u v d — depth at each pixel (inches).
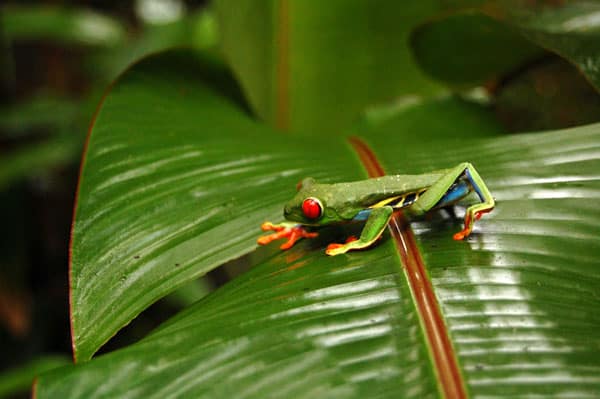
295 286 20.4
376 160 22.5
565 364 19.1
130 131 22.6
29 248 42.7
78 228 21.5
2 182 34.3
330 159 22.7
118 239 21.4
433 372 19.1
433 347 19.3
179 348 19.8
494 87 26.6
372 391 19.1
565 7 26.1
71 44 47.8
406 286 20.0
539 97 25.6
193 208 21.8
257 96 27.9
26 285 40.3
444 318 19.6
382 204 21.0
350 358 19.4
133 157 22.3
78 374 19.6
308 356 19.5
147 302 20.7
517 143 22.0
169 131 22.9
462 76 26.6
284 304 20.1
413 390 19.0
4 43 43.4
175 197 21.9
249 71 27.8
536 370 19.0
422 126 25.5
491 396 18.8
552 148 21.7
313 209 21.0
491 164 21.7
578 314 19.6
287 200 21.8
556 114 25.4
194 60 24.5
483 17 23.9
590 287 19.9
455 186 20.9
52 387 19.5
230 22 27.5
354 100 27.4
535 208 20.9
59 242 44.5
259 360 19.5
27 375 27.9
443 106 26.0
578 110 25.2
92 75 42.4
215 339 19.8
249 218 21.6
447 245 20.6
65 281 43.8
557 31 23.6
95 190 21.9
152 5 54.3
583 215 20.7
